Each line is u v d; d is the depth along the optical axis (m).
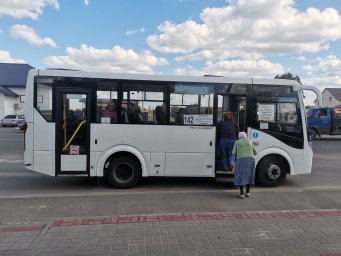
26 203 7.07
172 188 8.90
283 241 4.92
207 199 7.49
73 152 8.55
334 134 27.25
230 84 8.93
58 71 8.49
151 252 4.54
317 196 7.80
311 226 5.56
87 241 4.91
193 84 8.83
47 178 10.07
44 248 4.68
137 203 7.12
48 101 8.47
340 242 4.89
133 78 8.65
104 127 8.62
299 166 9.17
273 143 9.07
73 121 8.54
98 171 8.62
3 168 11.77
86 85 8.54
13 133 31.30
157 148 8.75
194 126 8.82
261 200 7.42
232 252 4.55
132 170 8.80
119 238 5.02
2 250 4.61
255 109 9.04
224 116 8.93
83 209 6.66
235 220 5.84
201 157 8.87
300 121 9.16
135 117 8.70
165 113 8.75
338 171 11.90
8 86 58.50
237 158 7.64
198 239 4.98
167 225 5.57
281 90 9.09
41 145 8.47
